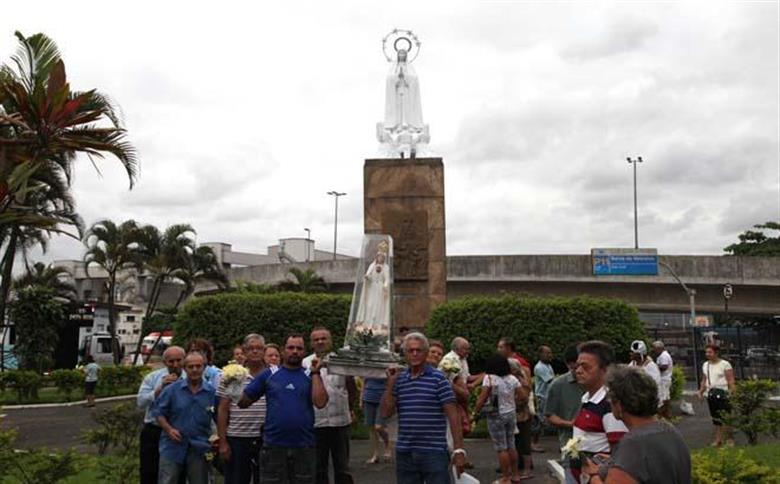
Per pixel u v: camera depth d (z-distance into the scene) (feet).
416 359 19.84
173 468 21.89
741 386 39.47
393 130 62.85
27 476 24.53
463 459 19.38
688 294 129.49
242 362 30.76
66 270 160.86
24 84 33.60
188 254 140.46
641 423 12.09
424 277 59.47
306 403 21.48
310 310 59.36
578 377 17.29
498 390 29.22
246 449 23.11
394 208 60.49
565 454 16.40
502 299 55.83
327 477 25.44
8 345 111.96
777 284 126.82
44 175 81.87
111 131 31.55
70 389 78.43
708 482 21.04
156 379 23.65
